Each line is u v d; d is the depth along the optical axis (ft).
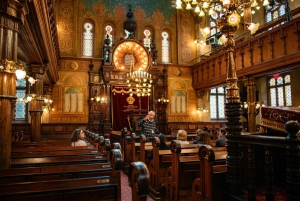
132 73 53.72
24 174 11.24
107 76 59.62
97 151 19.16
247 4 19.88
